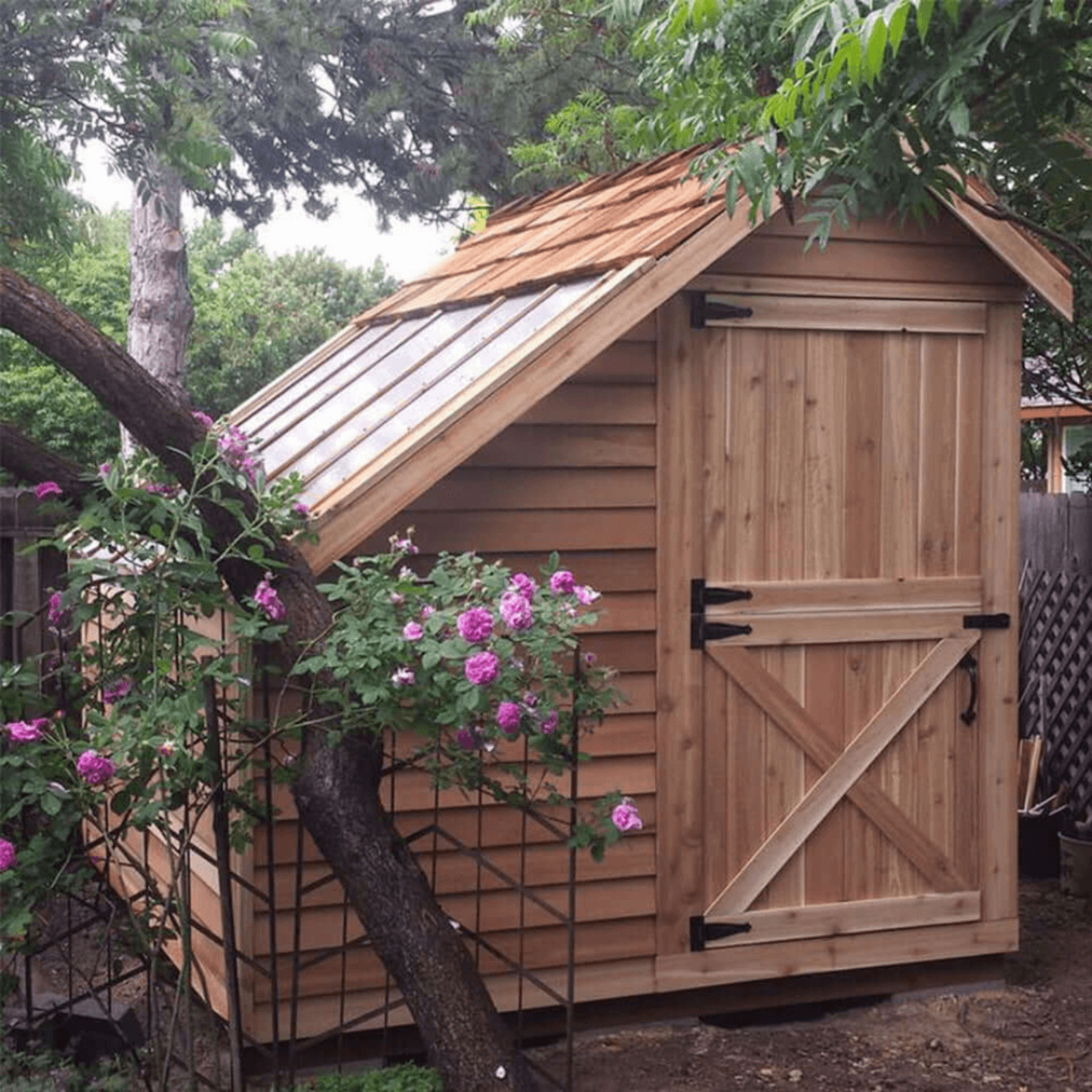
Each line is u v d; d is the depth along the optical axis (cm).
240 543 351
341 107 1191
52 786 321
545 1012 409
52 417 1345
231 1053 335
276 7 1097
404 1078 349
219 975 396
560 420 398
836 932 430
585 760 349
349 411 422
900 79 305
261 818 348
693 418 412
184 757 321
